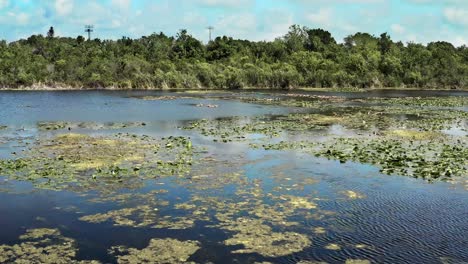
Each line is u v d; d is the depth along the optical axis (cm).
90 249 1145
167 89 8419
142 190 1616
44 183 1686
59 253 1120
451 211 1434
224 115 3953
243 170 1906
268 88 8981
